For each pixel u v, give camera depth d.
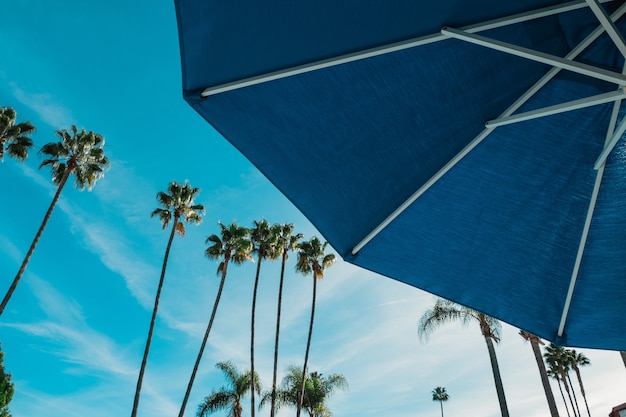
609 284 3.72
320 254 37.34
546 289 3.85
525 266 3.78
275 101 3.03
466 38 2.65
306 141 3.23
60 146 28.69
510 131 3.31
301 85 2.99
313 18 2.62
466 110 3.20
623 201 3.43
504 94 3.14
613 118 3.00
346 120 3.18
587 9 2.69
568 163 3.37
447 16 2.66
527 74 3.04
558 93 3.13
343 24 2.68
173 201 32.62
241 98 2.97
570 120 3.17
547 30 2.79
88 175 28.95
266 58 2.80
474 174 3.49
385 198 3.56
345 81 3.00
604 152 2.98
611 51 2.87
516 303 3.92
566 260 3.70
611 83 3.00
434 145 3.36
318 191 3.45
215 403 35.59
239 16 2.55
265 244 36.00
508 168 3.45
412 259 3.79
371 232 3.67
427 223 3.67
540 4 2.61
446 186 3.54
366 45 2.82
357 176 3.43
